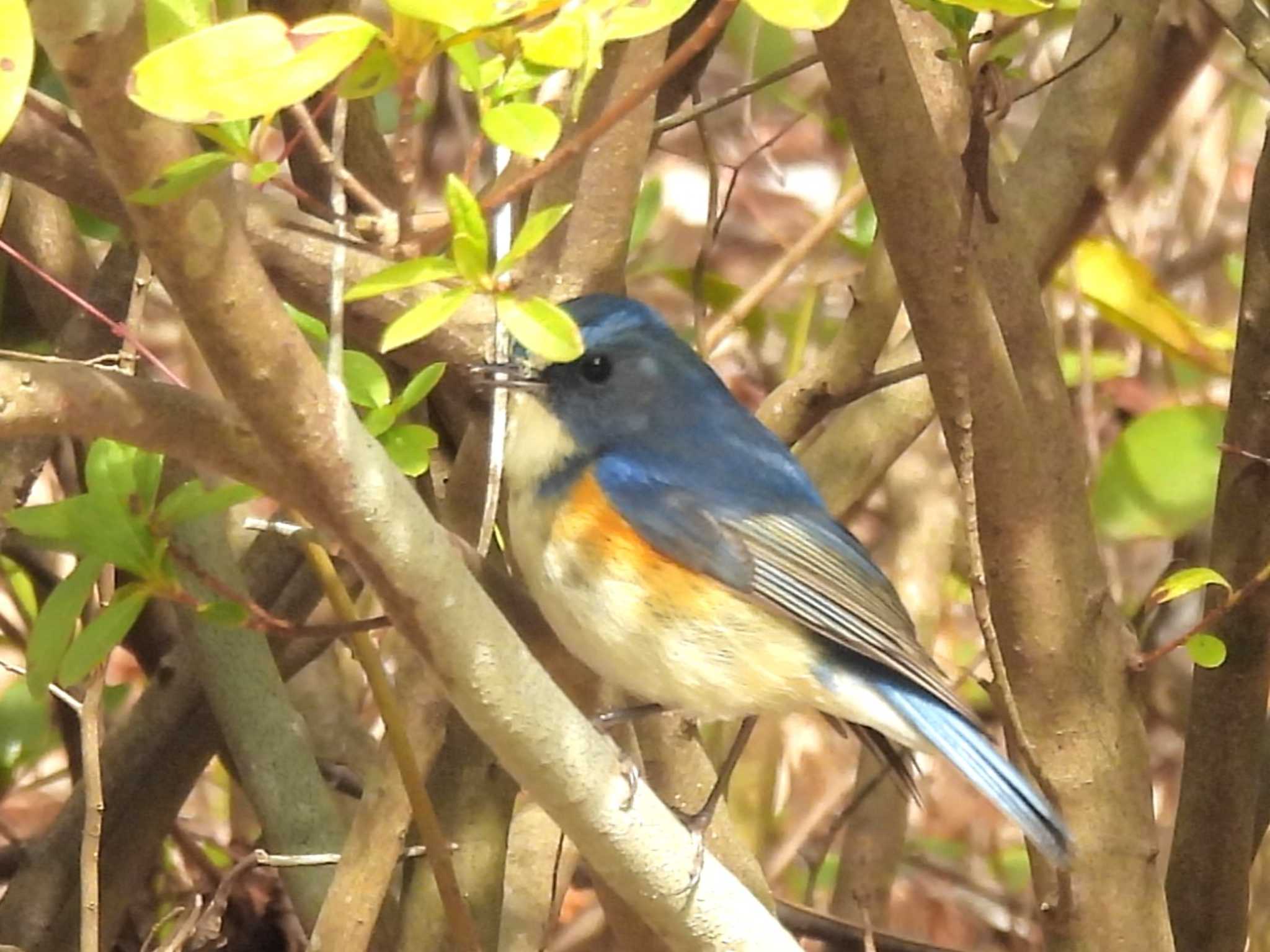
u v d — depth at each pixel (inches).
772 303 507.8
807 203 561.0
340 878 268.8
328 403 177.3
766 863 432.5
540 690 213.5
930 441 437.4
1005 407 271.9
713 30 190.2
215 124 169.6
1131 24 343.0
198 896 288.5
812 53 400.8
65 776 430.9
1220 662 285.1
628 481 292.7
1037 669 287.3
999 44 330.3
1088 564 287.4
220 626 302.2
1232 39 470.3
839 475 372.5
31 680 227.0
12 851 378.3
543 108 174.7
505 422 291.0
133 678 480.1
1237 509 317.4
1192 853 334.6
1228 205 519.5
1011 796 278.1
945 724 290.7
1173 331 392.5
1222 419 364.5
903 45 243.3
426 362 294.5
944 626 449.1
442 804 312.0
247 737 323.9
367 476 183.5
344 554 212.8
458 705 210.5
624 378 300.7
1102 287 392.8
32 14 139.9
